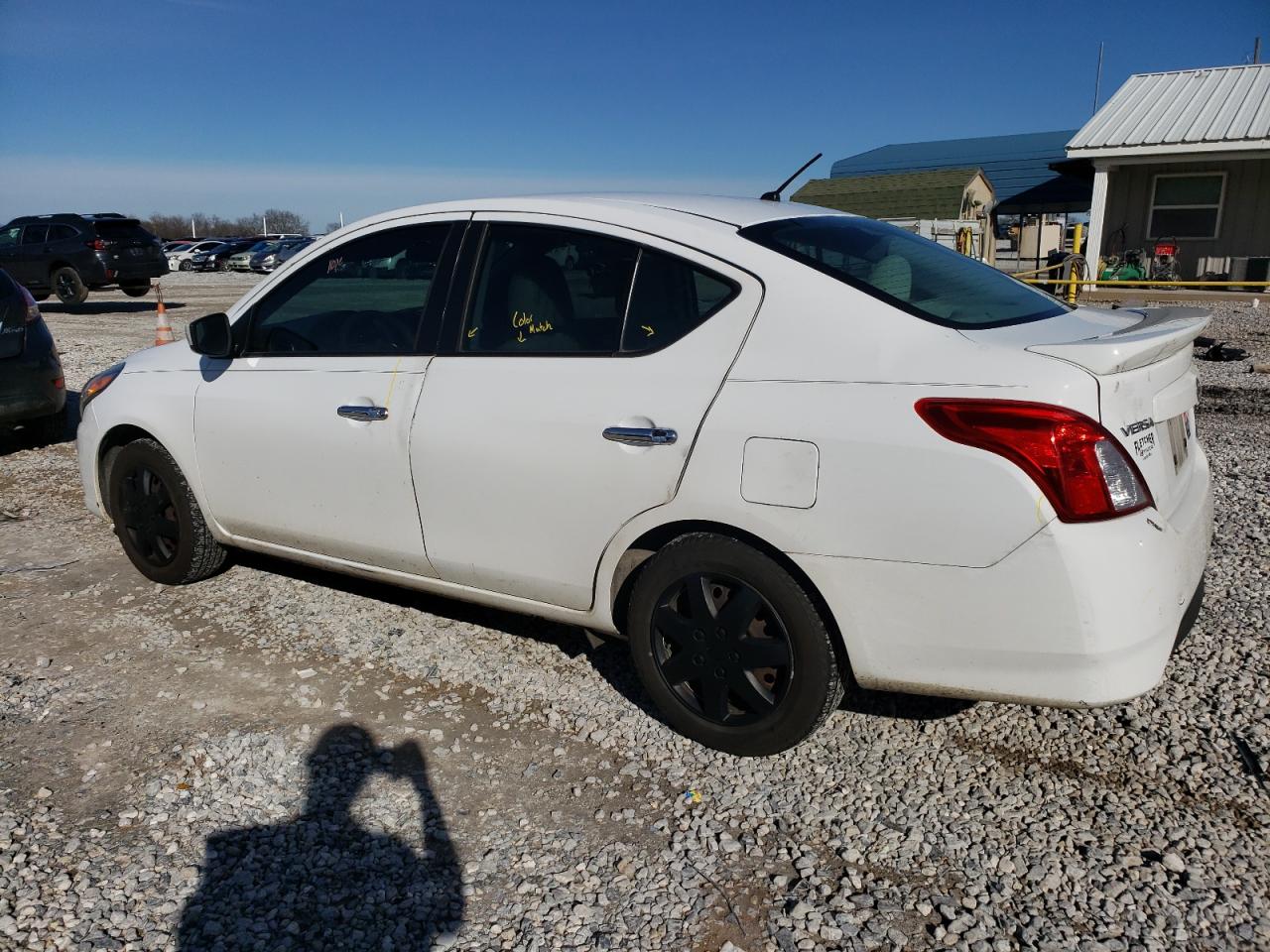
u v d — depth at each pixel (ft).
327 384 12.32
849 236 10.88
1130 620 8.18
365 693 11.64
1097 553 8.05
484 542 11.19
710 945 7.72
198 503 14.10
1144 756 10.00
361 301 12.37
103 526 17.97
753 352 9.45
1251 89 63.10
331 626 13.46
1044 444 8.07
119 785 9.84
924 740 10.44
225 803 9.56
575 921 7.98
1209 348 34.14
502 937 7.82
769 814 9.29
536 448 10.51
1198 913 7.86
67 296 64.34
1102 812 9.16
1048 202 81.41
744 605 9.65
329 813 9.40
